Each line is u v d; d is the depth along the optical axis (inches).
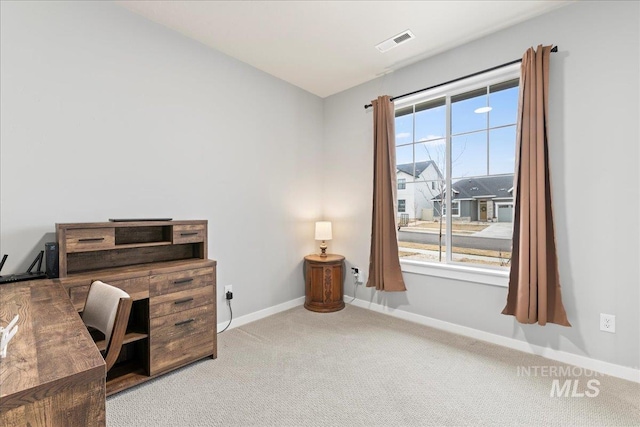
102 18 82.1
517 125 89.4
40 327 40.9
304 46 105.6
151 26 91.7
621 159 76.6
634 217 75.2
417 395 70.9
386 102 121.3
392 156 120.5
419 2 82.7
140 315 80.0
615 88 77.1
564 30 84.0
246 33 97.9
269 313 126.1
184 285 82.7
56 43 74.8
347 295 141.9
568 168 83.7
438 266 110.3
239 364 85.4
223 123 110.2
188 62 100.3
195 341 84.6
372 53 109.9
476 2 82.7
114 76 84.4
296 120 137.7
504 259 101.0
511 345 94.7
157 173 93.2
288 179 134.3
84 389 29.5
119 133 85.4
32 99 71.4
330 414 64.4
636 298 75.2
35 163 72.0
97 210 81.4
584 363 82.2
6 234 68.6
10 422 25.5
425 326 113.1
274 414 64.4
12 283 62.8
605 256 79.0
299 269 140.2
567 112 83.7
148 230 90.0
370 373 80.5
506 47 94.7
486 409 65.8
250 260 119.4
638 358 75.2
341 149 143.3
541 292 83.0
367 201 133.9
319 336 104.2
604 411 64.7
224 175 110.6
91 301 58.2
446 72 108.4
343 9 85.9
